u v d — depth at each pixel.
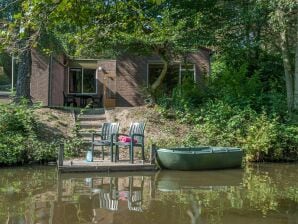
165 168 12.66
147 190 9.45
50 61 19.33
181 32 16.30
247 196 8.85
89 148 14.03
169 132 15.74
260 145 14.36
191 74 21.22
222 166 12.93
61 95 23.03
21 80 16.47
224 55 20.38
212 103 16.77
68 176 11.14
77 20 5.91
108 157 13.63
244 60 20.20
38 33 5.72
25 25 5.50
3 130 13.60
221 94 17.62
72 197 8.55
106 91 23.62
